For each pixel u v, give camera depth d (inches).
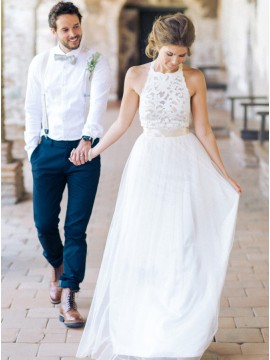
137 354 122.5
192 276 123.3
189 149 125.7
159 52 121.1
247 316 152.6
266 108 408.2
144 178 125.3
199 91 124.5
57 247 156.4
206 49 700.0
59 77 142.5
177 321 122.3
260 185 295.4
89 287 169.9
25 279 177.3
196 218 125.1
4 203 268.1
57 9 138.6
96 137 142.0
